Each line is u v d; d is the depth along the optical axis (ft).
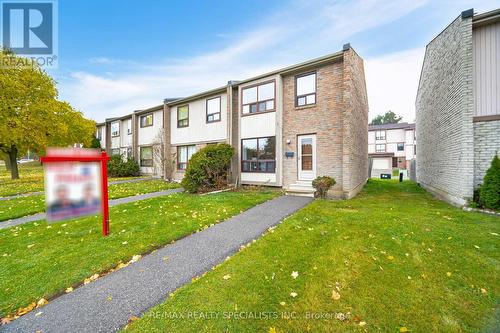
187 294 9.04
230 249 13.50
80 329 7.52
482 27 21.38
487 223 16.39
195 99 47.21
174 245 14.17
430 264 10.93
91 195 14.07
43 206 25.57
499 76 20.66
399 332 7.02
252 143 37.35
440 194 29.37
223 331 7.14
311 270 10.64
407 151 117.50
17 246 14.30
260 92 36.50
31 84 48.52
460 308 8.03
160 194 33.14
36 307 8.73
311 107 32.55
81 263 11.88
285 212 21.48
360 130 38.68
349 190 28.58
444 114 27.78
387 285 9.41
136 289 9.71
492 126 20.68
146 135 60.85
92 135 72.59
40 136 50.08
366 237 14.33
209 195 30.76
